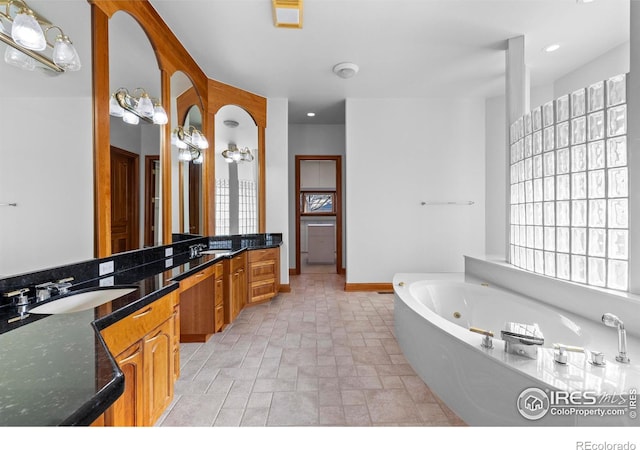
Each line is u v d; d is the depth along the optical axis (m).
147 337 1.35
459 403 1.54
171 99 2.54
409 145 4.15
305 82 3.58
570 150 1.92
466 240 4.19
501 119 4.07
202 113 3.27
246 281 3.27
